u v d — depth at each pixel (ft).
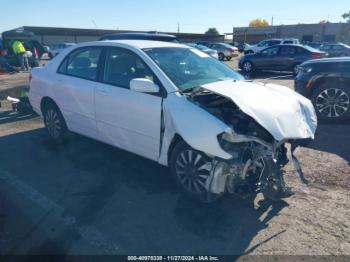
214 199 10.55
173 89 11.17
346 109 20.67
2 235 9.29
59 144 16.71
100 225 9.84
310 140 10.81
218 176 9.92
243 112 9.64
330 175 13.15
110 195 11.59
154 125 11.51
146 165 14.07
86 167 13.91
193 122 10.01
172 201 11.19
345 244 9.01
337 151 15.79
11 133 18.69
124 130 12.82
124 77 12.84
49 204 10.97
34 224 9.84
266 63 51.60
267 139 9.98
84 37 148.25
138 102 11.88
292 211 10.59
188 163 10.94
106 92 13.12
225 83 11.91
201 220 10.11
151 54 12.62
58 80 15.67
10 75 49.34
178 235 9.41
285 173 13.32
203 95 11.10
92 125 14.38
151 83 11.02
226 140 9.66
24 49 54.95
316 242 9.09
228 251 8.77
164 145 11.46
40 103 17.15
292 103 10.92
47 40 137.90
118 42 13.67
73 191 11.87
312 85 21.47
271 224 9.91
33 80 17.33
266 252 8.71
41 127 19.90
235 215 10.37
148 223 9.95
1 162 14.43
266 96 10.81
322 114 21.47
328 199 11.33
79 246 8.91
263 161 9.68
